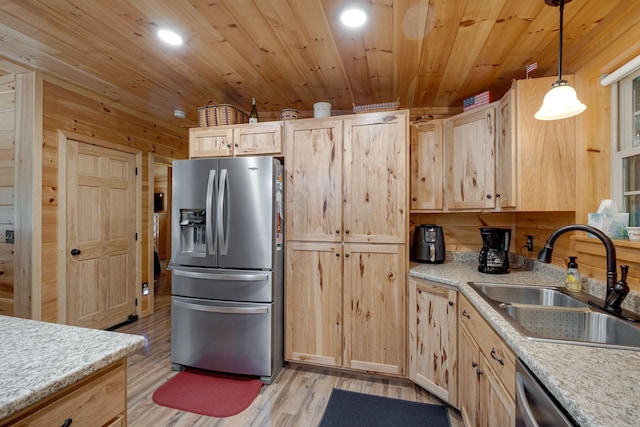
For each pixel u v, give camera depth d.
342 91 2.66
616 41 1.45
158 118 3.77
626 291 1.24
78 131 2.82
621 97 1.58
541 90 1.77
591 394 0.72
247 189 2.23
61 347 0.89
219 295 2.29
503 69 2.20
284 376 2.32
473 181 2.18
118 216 3.29
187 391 2.11
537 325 1.38
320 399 2.03
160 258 7.21
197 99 3.01
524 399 0.92
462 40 1.84
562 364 0.86
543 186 1.76
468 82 2.43
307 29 1.75
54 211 2.64
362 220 2.25
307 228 2.36
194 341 2.33
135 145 3.49
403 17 1.62
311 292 2.35
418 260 2.51
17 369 0.76
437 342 1.97
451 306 1.87
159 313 3.77
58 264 2.66
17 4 1.60
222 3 1.54
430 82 2.43
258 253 2.22
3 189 2.55
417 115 2.93
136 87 2.73
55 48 2.07
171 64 2.25
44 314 2.54
